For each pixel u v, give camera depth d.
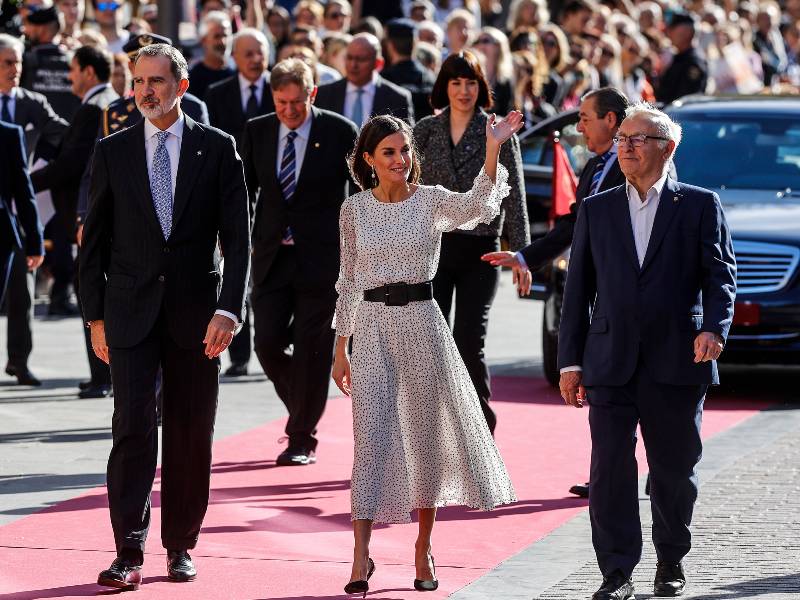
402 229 16.56
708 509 19.64
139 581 16.41
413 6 46.94
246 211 16.72
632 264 15.70
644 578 16.53
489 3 56.59
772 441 24.08
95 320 16.72
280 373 23.05
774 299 27.45
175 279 16.53
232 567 17.30
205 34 34.81
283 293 22.69
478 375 21.86
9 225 26.41
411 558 17.75
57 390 28.44
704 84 46.91
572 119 35.81
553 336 28.36
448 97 22.41
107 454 23.00
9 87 30.80
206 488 16.89
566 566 17.33
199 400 16.75
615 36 49.16
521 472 22.16
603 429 15.71
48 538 18.39
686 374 15.59
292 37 39.53
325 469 22.20
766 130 30.94
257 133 22.80
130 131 16.70
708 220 15.72
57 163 29.09
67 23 40.09
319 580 16.80
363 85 28.98
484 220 16.61
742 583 16.16
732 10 63.41
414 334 16.56
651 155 15.65
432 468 16.53
